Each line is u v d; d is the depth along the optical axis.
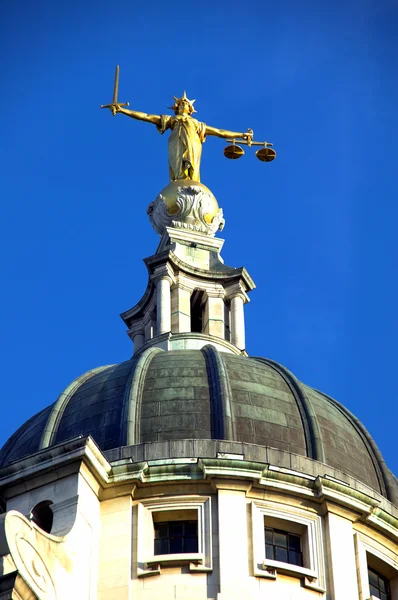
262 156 96.31
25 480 73.31
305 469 77.06
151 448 76.12
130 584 72.50
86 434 78.75
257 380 81.75
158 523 74.88
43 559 68.00
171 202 96.38
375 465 81.50
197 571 73.00
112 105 97.50
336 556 74.94
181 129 98.31
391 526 77.75
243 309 93.38
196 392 80.06
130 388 80.12
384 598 77.44
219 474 74.88
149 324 93.00
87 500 73.12
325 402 83.56
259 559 73.56
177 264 92.75
